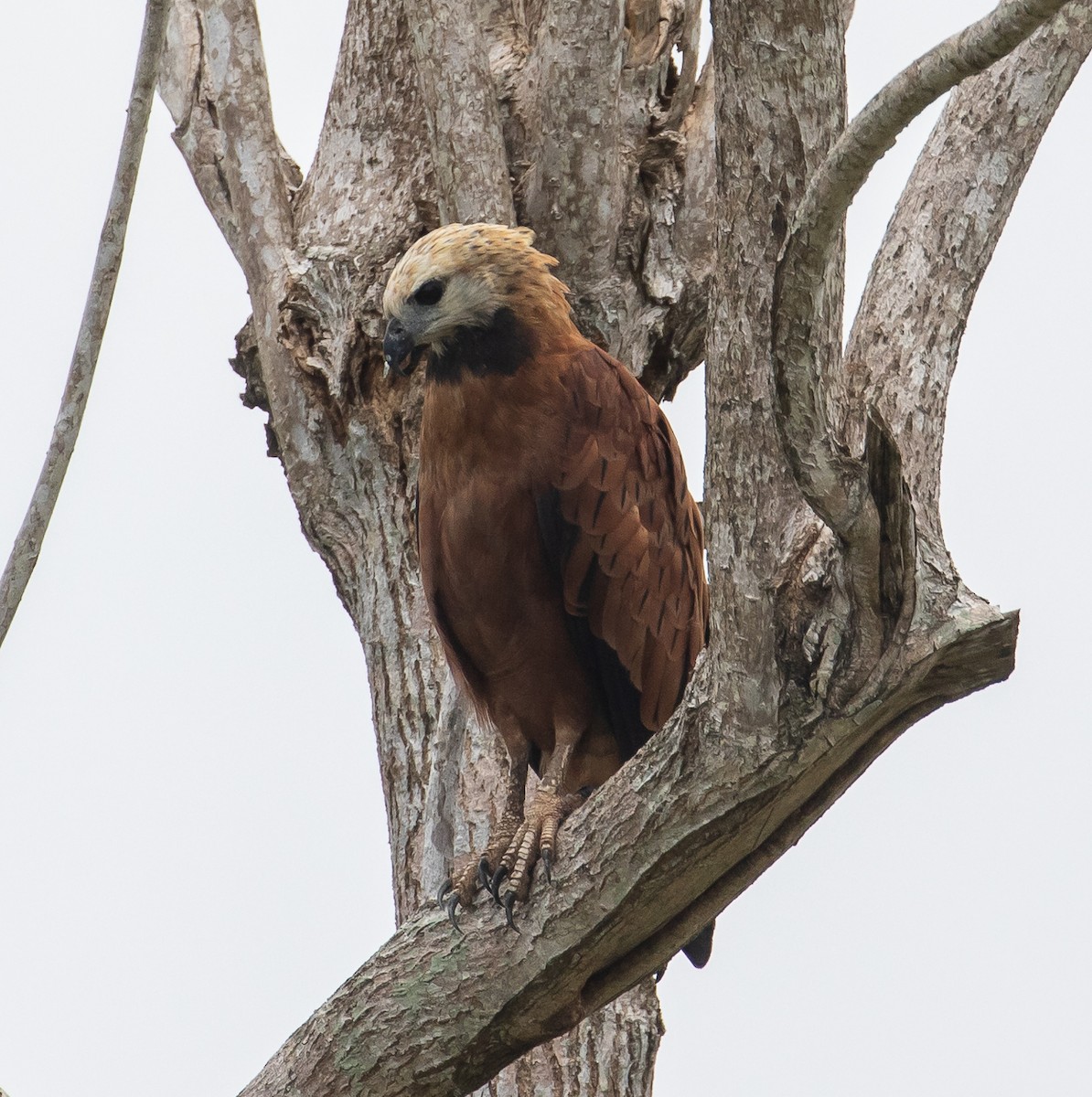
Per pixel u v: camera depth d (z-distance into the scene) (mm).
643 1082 10914
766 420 7535
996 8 5945
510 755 10742
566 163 11820
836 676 7652
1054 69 10023
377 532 11922
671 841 8266
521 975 8859
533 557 10094
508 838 9469
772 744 7867
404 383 11953
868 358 9078
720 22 7254
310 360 11930
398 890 11195
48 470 8008
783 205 7316
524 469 9953
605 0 11586
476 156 11383
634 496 10148
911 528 7305
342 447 12016
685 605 10430
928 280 9406
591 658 10367
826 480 7156
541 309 10195
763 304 7402
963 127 9938
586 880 8547
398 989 9164
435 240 10250
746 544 7652
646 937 8875
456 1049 9109
